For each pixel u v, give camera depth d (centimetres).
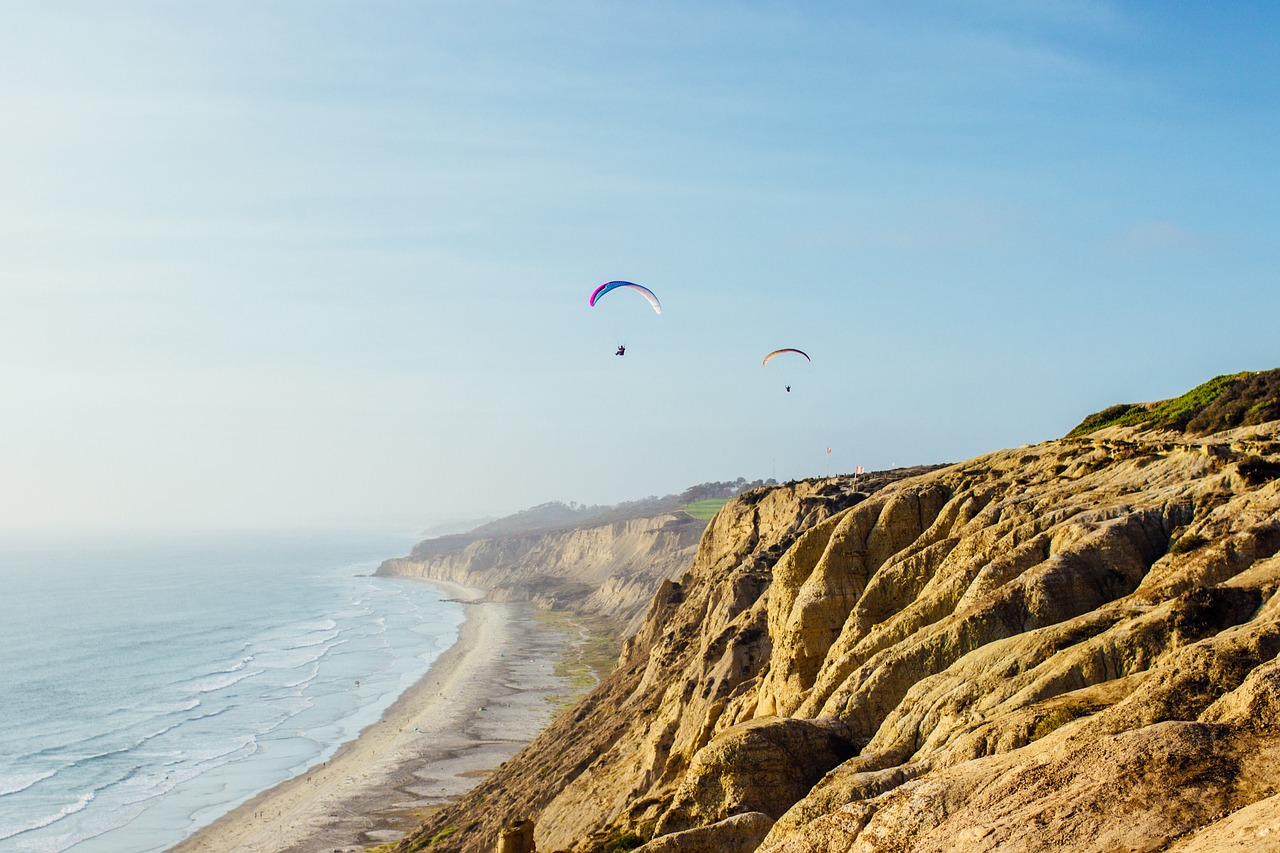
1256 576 2452
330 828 6969
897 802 2069
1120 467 3659
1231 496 3017
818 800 2327
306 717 10844
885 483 7512
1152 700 2009
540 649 15075
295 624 19825
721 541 8669
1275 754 1681
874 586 3666
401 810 7300
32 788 8238
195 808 7650
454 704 11006
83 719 10956
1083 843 1678
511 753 8781
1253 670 1892
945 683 2731
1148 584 2748
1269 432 3744
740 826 2588
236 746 9588
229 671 14050
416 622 19762
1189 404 5084
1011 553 3203
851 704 2998
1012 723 2248
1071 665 2442
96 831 7162
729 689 4678
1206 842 1519
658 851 2559
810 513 6756
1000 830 1800
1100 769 1830
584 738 6294
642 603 17912
